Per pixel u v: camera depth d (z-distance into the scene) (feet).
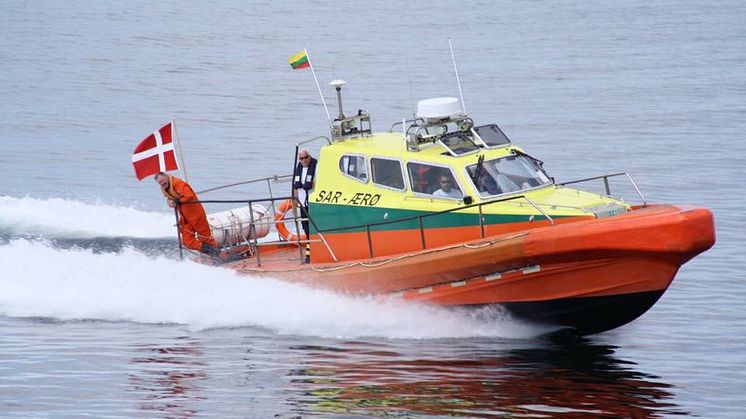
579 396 106.11
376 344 124.47
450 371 113.70
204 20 579.07
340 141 140.87
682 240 112.57
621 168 235.20
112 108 331.98
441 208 127.75
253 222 144.77
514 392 107.04
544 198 127.34
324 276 134.00
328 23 566.36
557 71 396.16
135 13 611.47
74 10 624.59
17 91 364.17
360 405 103.91
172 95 356.38
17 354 123.13
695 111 305.32
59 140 281.54
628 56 430.20
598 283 118.21
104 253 155.02
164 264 147.02
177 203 148.56
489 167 128.47
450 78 384.47
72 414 103.50
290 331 130.72
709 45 453.17
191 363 118.93
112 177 235.40
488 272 122.21
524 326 125.90
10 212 182.60
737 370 114.21
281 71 406.21
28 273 149.89
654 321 133.49
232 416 102.17
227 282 141.79
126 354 122.72
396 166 132.46
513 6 643.86
